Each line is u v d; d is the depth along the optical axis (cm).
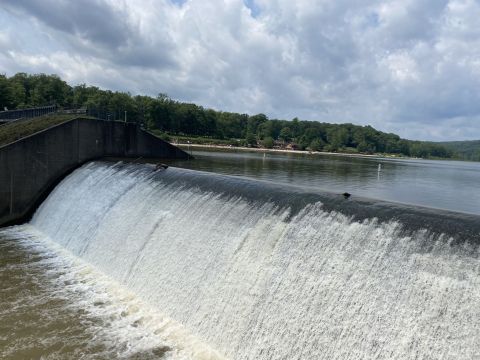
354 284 1234
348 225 1411
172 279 1741
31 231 2908
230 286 1520
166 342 1470
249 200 1820
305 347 1216
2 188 3111
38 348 1423
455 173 6500
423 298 1085
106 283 1962
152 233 2031
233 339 1386
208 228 1814
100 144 3778
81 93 13225
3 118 6444
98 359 1364
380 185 3719
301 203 1644
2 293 1828
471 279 1041
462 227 1196
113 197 2594
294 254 1445
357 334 1139
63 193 3120
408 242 1231
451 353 967
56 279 2003
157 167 2669
